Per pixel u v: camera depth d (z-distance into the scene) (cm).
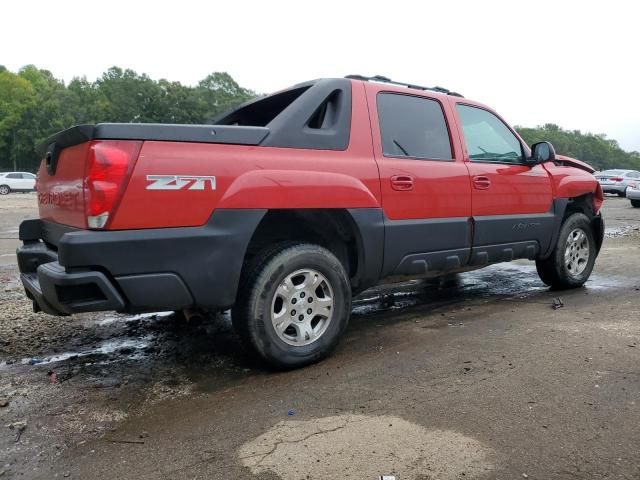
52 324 462
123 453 241
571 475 214
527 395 289
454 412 271
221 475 220
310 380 323
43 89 7425
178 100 7738
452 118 449
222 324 462
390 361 350
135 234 278
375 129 388
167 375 341
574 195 548
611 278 629
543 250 525
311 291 346
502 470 218
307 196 335
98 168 269
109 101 7706
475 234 447
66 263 265
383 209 380
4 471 229
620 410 269
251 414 277
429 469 220
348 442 243
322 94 366
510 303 511
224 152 310
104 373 347
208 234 298
